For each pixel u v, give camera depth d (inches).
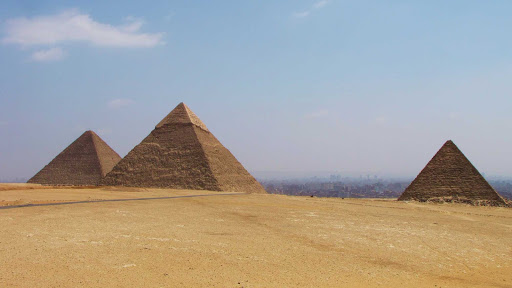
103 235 1254.9
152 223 1569.9
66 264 896.3
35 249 1024.9
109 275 828.0
